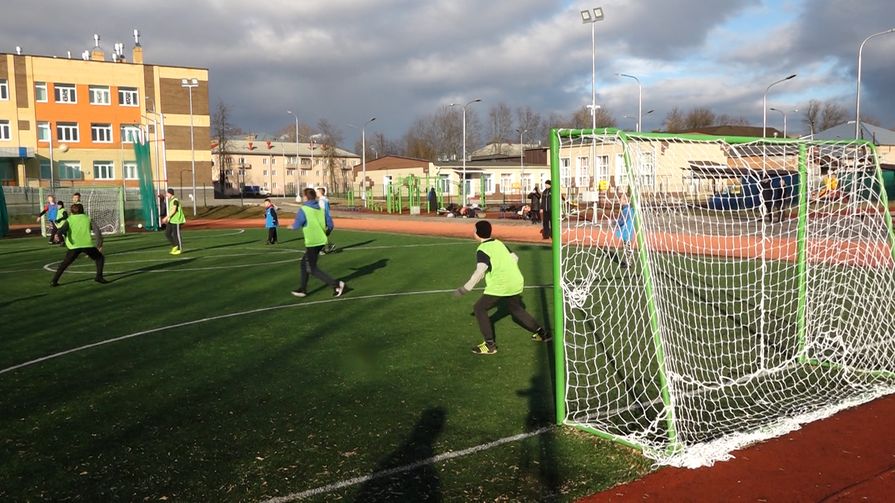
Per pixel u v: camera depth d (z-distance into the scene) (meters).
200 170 55.78
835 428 4.95
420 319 8.94
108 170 52.19
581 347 7.26
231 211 46.47
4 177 48.53
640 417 5.12
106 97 51.91
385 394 5.73
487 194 64.56
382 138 117.81
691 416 5.20
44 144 49.75
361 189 67.94
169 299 10.74
